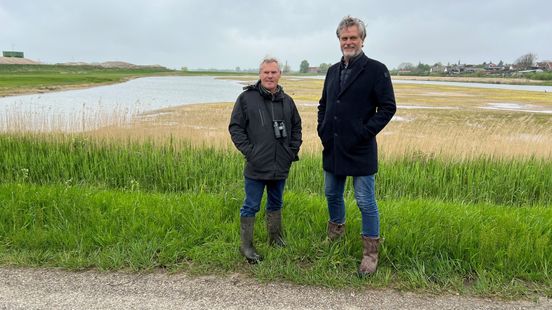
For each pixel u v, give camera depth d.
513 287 3.25
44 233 3.98
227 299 3.03
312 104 27.12
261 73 3.70
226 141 9.25
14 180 6.85
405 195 6.75
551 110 26.55
